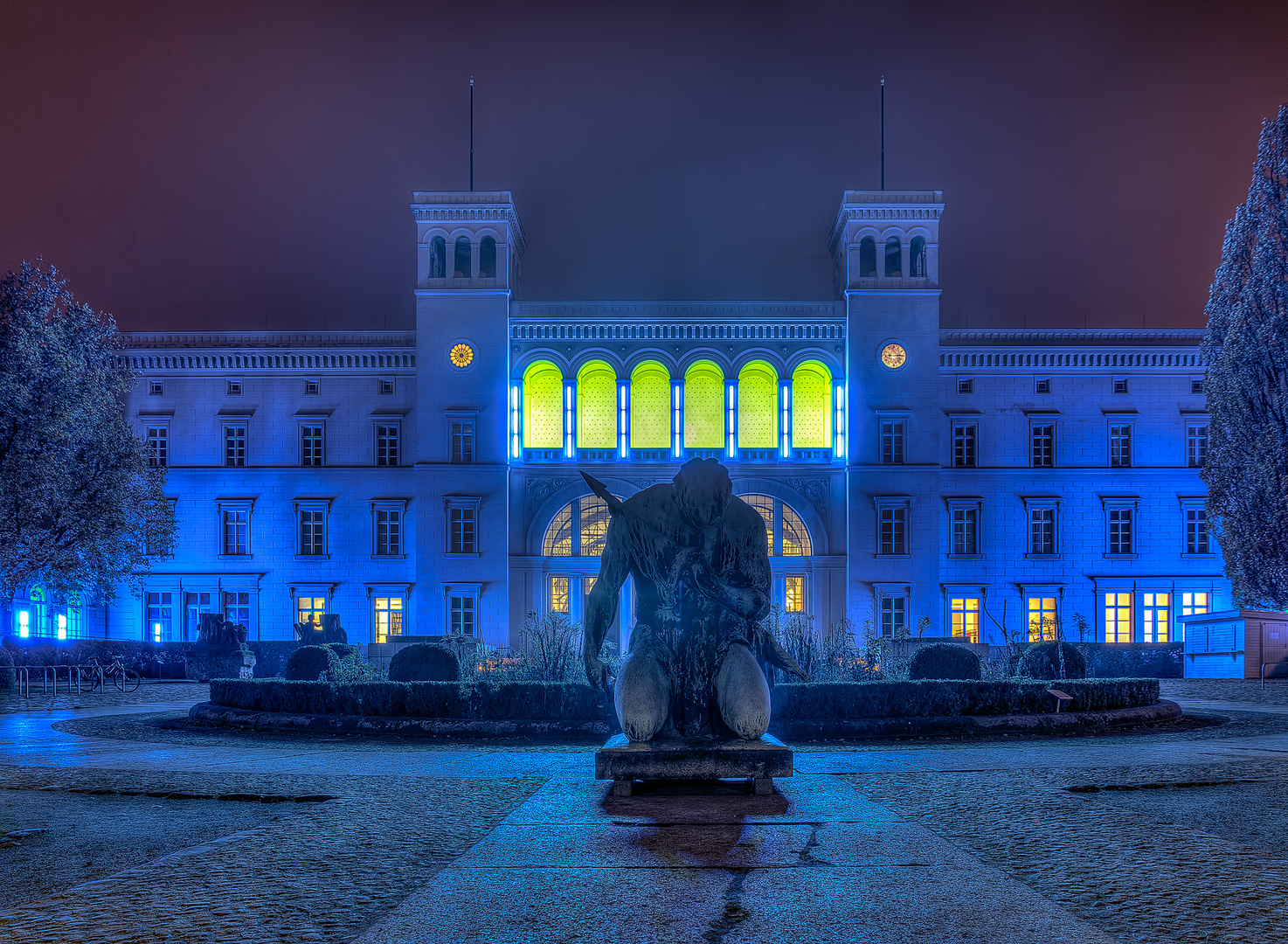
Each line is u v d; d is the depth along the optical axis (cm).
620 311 5459
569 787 958
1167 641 5466
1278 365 4094
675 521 895
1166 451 5578
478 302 5419
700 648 892
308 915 560
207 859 700
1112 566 5516
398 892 612
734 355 5481
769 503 5447
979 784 1012
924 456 5344
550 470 5406
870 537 5306
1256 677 3856
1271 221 4181
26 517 4022
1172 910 556
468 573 5281
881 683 1777
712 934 505
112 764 1308
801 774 1077
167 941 514
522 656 2447
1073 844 723
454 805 927
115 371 4638
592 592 926
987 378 5641
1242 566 4250
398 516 5575
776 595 5388
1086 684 1906
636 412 5656
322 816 872
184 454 5647
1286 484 4016
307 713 1888
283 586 5544
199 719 2008
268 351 5653
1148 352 5575
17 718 2203
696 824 750
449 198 5472
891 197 5466
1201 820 866
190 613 5562
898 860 647
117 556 4594
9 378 3962
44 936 523
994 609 5491
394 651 3988
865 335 5400
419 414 5372
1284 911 555
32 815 945
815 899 562
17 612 5188
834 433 5441
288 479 5606
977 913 537
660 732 880
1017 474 5569
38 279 4262
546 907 549
